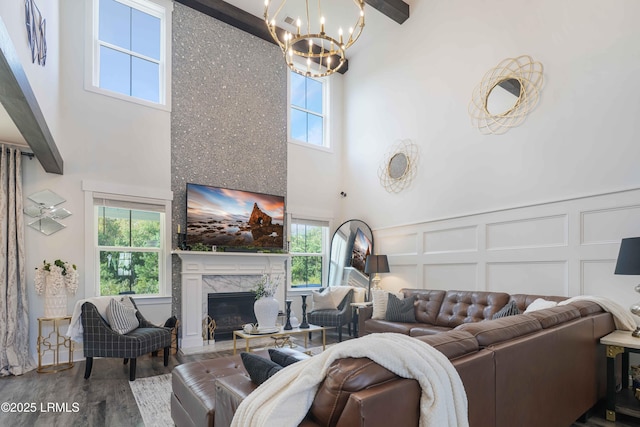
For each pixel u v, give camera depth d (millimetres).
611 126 3357
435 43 5195
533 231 3914
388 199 5867
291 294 6070
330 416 1113
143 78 5062
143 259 4863
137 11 5098
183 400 2043
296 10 5621
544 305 3166
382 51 6156
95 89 4586
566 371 2127
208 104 5477
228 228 5406
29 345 3965
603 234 3373
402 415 1120
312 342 5168
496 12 4402
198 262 5043
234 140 5676
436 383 1174
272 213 5867
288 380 1261
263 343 5039
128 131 4785
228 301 5426
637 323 3037
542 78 3912
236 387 1540
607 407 2559
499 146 4293
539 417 1833
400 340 1359
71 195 4328
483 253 4387
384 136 6023
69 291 4145
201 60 5469
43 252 4109
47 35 3410
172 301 4922
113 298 3895
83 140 4457
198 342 4938
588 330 2445
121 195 4656
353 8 5551
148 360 4168
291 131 6383
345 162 6883
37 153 3549
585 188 3506
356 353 1193
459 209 4715
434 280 5008
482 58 4531
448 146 4918
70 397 3012
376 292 4750
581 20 3619
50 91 3635
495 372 1513
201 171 5328
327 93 6938
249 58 5953
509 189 4156
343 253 6398
